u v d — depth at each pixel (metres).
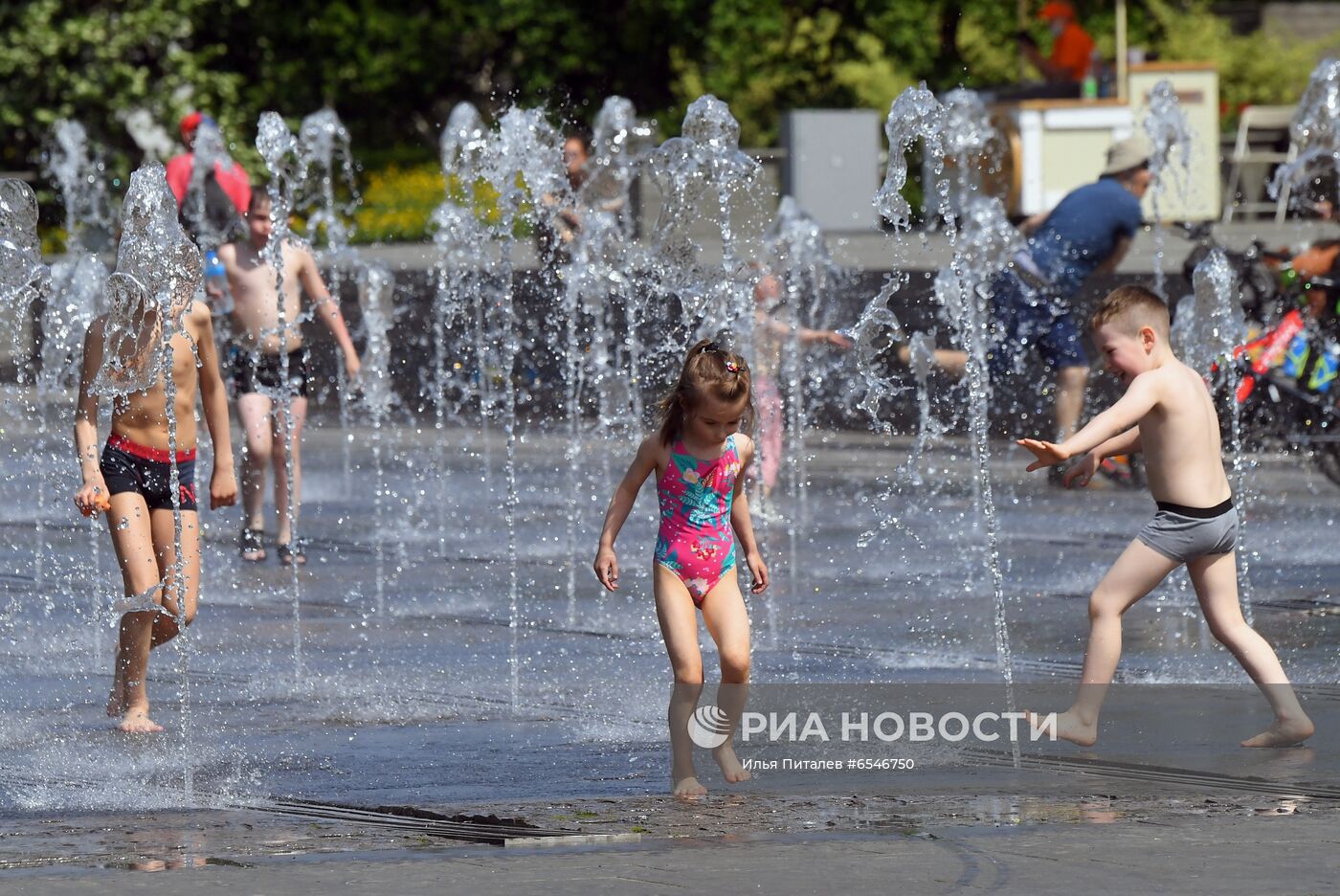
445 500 35.44
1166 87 39.06
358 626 23.41
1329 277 36.12
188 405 18.33
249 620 23.81
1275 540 29.47
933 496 35.19
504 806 14.16
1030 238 38.88
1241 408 36.19
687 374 15.20
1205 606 16.83
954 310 42.81
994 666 19.80
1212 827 12.84
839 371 45.97
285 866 11.92
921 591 25.33
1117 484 36.28
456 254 53.09
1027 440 16.45
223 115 90.56
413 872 11.69
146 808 14.44
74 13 87.62
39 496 36.47
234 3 93.62
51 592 26.31
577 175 47.53
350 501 35.50
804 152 80.06
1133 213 38.03
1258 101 102.81
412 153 95.56
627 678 20.03
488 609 24.58
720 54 102.12
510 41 104.75
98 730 17.62
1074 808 13.71
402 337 51.62
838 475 38.03
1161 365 16.88
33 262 27.06
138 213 18.25
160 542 18.23
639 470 15.52
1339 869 11.54
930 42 104.19
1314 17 112.00
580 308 47.22
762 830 13.05
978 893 11.05
